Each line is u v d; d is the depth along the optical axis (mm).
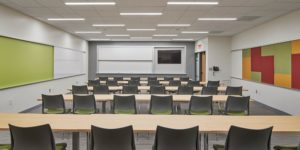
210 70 12961
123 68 16297
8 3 6023
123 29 10602
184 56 16125
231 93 6660
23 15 7246
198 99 5047
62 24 9289
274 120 3348
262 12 6996
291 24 6938
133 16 7625
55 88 10062
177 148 2695
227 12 6988
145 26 9688
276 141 4934
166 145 2703
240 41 11500
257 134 2633
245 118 3461
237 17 7754
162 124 3109
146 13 7168
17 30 6891
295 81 6797
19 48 7133
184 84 9008
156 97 5020
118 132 2650
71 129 2865
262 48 9086
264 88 8891
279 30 7672
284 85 7422
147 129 2877
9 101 6539
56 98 5172
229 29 10484
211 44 12938
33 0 5738
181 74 16125
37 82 8273
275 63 8039
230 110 5117
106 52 16281
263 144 2682
